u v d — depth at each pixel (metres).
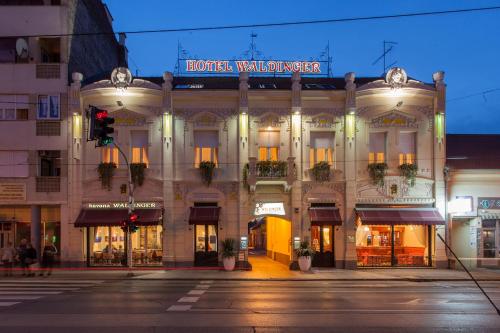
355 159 28.91
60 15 29.38
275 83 33.16
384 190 28.83
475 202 29.08
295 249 28.27
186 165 28.89
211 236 28.98
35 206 28.69
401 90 28.98
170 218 28.39
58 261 28.70
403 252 29.09
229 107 29.23
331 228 29.09
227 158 28.98
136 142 29.20
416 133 29.30
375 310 14.11
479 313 13.69
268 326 11.83
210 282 22.53
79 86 28.69
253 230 52.91
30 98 28.86
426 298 16.69
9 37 29.39
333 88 30.70
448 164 29.72
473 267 28.84
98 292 18.25
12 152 28.75
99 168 28.34
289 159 27.83
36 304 15.20
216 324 12.05
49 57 30.95
